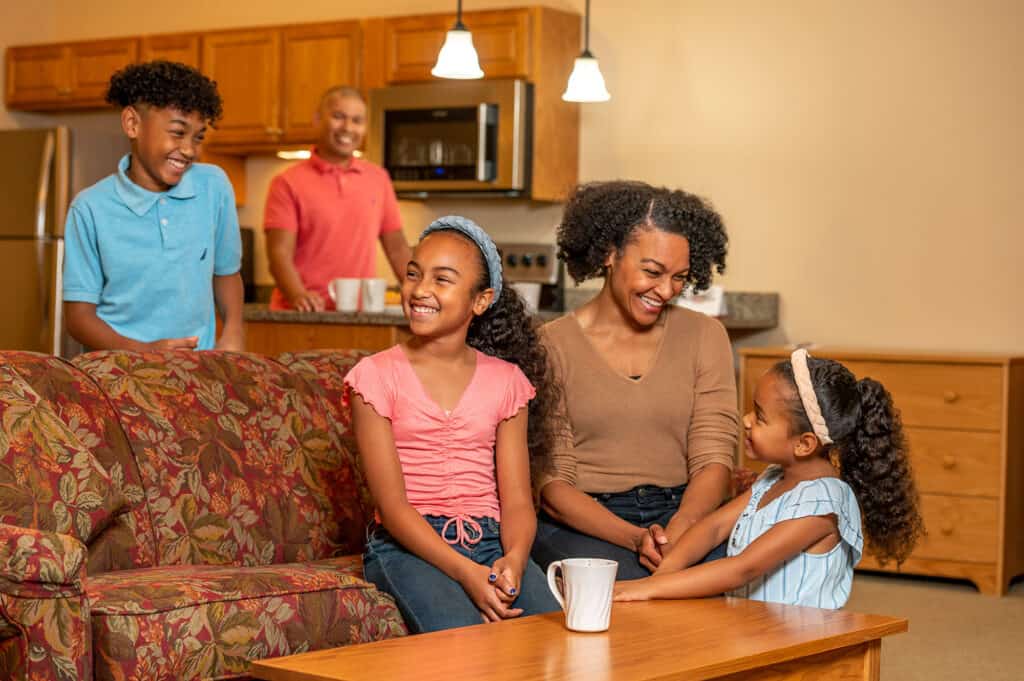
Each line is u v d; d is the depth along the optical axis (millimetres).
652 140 5602
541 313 4887
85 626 1880
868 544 2494
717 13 5469
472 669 1673
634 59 5633
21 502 2111
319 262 5176
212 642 2012
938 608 4160
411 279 2439
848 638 1945
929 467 4539
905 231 5141
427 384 2438
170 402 2572
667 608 2107
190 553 2473
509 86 5457
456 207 6035
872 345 5203
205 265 3193
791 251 5344
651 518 2648
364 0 6215
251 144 6113
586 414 2670
